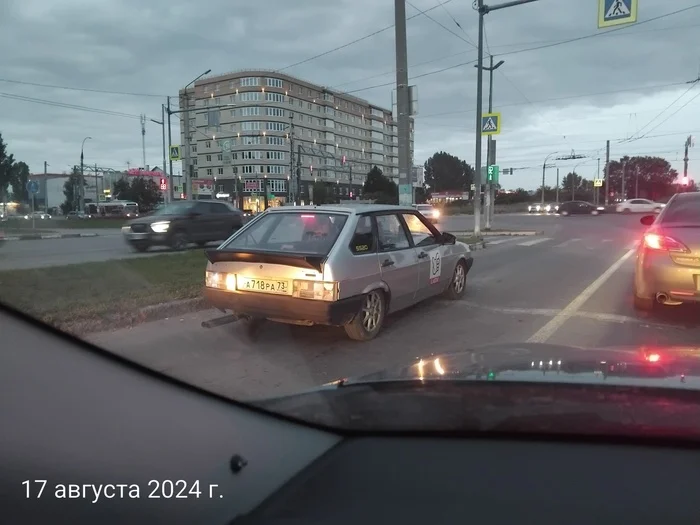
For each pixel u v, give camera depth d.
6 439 2.16
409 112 15.09
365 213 6.29
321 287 5.41
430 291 7.51
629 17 13.34
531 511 1.82
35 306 5.83
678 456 2.00
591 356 3.08
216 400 2.89
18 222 44.03
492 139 29.64
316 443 2.39
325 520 1.89
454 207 86.94
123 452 2.27
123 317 6.16
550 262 13.47
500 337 6.28
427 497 1.94
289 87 116.56
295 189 92.44
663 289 6.62
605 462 2.00
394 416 2.34
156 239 17.12
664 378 2.51
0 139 43.12
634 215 51.38
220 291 5.92
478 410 2.29
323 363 5.29
